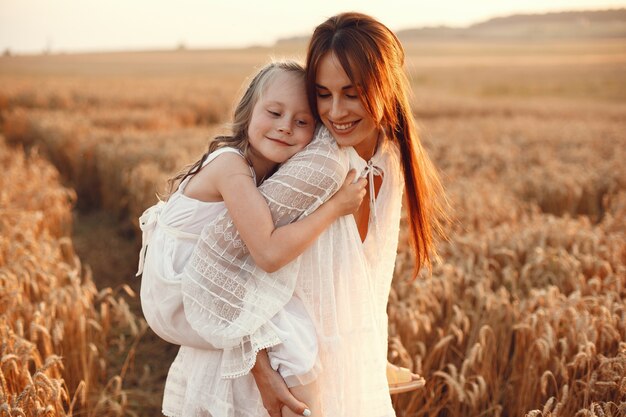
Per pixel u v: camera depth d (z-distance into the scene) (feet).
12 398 8.64
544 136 45.73
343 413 6.82
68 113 53.11
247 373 6.72
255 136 6.79
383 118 7.13
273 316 6.73
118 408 10.83
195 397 6.97
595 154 36.70
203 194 6.82
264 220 6.35
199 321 6.61
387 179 7.66
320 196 6.55
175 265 6.91
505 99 110.83
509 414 10.73
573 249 14.76
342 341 6.86
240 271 6.61
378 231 7.63
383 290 7.80
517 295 13.46
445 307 12.67
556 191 25.84
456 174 28.91
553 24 519.19
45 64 205.77
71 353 11.46
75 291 12.27
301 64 7.02
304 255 6.84
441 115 79.20
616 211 21.75
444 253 15.87
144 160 27.20
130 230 24.61
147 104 72.13
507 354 11.16
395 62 6.72
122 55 276.21
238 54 277.23
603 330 10.06
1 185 22.39
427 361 10.96
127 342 15.53
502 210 20.62
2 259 14.14
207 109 67.97
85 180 30.78
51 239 17.19
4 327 9.67
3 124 53.78
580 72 180.14
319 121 6.95
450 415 10.96
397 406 10.91
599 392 9.39
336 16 6.59
